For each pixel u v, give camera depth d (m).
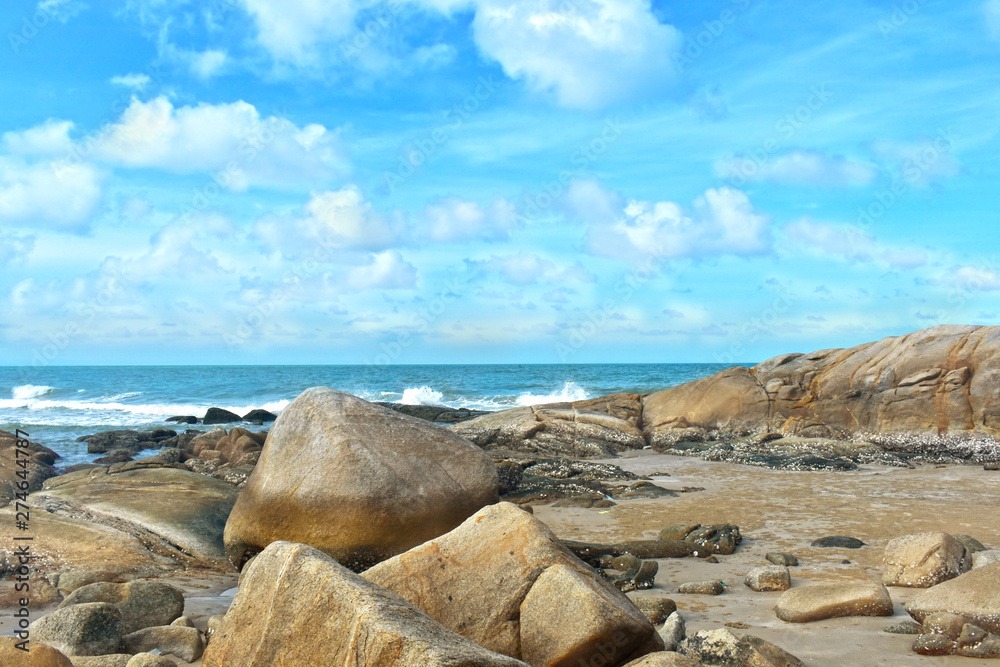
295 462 8.92
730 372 22.36
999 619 5.20
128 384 60.00
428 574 4.87
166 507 10.45
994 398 17.77
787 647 5.27
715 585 7.18
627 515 11.50
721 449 19.33
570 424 21.67
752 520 10.99
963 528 10.09
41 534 8.80
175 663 4.98
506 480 13.84
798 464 16.97
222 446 18.20
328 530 8.49
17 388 47.81
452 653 3.21
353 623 3.51
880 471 16.19
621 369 94.12
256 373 90.12
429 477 8.91
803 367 21.36
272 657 3.79
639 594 7.25
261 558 4.26
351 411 9.36
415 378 64.88
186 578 8.25
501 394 43.91
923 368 18.92
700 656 4.57
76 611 5.42
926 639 5.06
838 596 6.13
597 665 4.29
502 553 4.86
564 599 4.43
